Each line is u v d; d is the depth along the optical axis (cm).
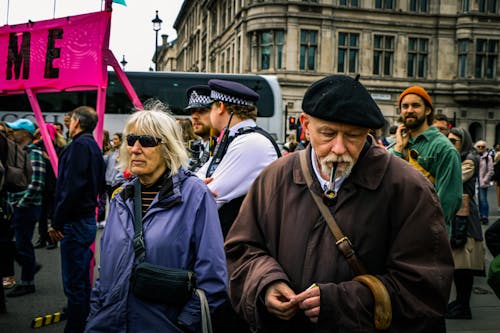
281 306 172
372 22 3091
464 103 3259
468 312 455
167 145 221
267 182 200
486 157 1200
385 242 178
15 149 467
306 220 184
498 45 3259
